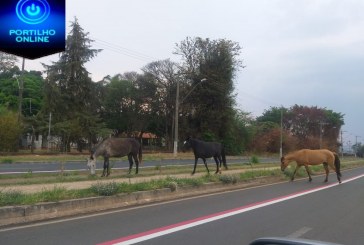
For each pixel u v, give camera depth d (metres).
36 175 19.56
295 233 8.95
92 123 50.31
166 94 68.06
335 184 21.92
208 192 16.94
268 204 13.38
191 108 61.19
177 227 9.27
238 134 67.12
